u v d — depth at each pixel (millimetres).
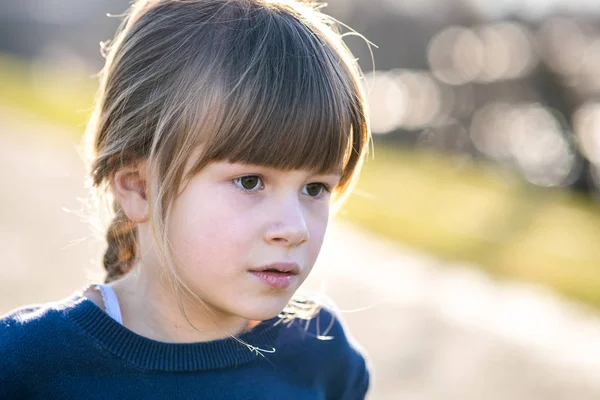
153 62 1734
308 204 1754
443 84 19500
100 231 2045
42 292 5375
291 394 2004
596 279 7301
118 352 1733
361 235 8336
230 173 1638
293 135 1631
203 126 1625
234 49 1678
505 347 5445
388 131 19438
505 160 16688
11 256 6148
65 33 31828
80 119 14930
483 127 18547
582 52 17219
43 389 1675
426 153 16922
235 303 1684
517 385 4770
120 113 1774
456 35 19500
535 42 17703
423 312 6020
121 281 1913
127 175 1787
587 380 5004
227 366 1861
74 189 9203
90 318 1741
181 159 1648
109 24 28719
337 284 6469
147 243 1829
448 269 7379
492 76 18469
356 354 2307
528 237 9039
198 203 1654
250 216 1647
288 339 2088
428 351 5195
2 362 1651
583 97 17203
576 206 11852
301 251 1702
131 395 1729
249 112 1611
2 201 8109
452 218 9648
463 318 5949
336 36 1891
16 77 20609
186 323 1854
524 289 6957
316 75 1696
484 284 7008
